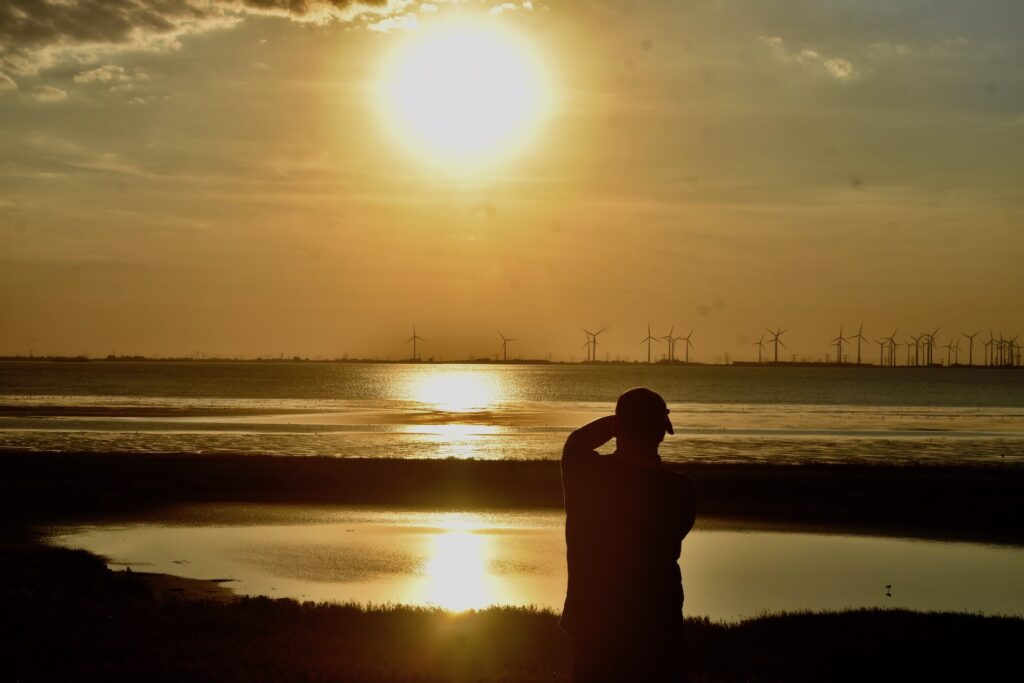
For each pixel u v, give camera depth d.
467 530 31.94
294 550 27.69
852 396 192.50
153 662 10.79
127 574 21.42
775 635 15.34
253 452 61.38
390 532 31.47
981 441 75.62
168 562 25.58
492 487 41.78
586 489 4.75
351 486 41.81
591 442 5.04
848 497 40.28
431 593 21.62
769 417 110.62
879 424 98.38
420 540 29.78
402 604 19.06
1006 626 16.47
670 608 4.68
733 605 21.23
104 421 90.94
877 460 59.25
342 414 109.38
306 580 23.12
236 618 14.38
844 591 23.16
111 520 33.62
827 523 34.69
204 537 30.22
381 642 12.77
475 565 25.41
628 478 4.69
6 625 12.88
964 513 36.81
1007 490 42.34
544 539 30.05
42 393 166.00
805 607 21.06
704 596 22.30
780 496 40.47
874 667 12.91
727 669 12.34
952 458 61.06
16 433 75.12
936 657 13.69
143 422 89.81
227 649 11.77
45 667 10.45
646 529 4.64
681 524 4.70
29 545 28.03
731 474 46.47
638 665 4.59
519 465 48.41
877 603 21.72
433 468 47.00
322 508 36.75
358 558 26.38
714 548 29.61
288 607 16.12
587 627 4.68
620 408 4.87
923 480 45.06
